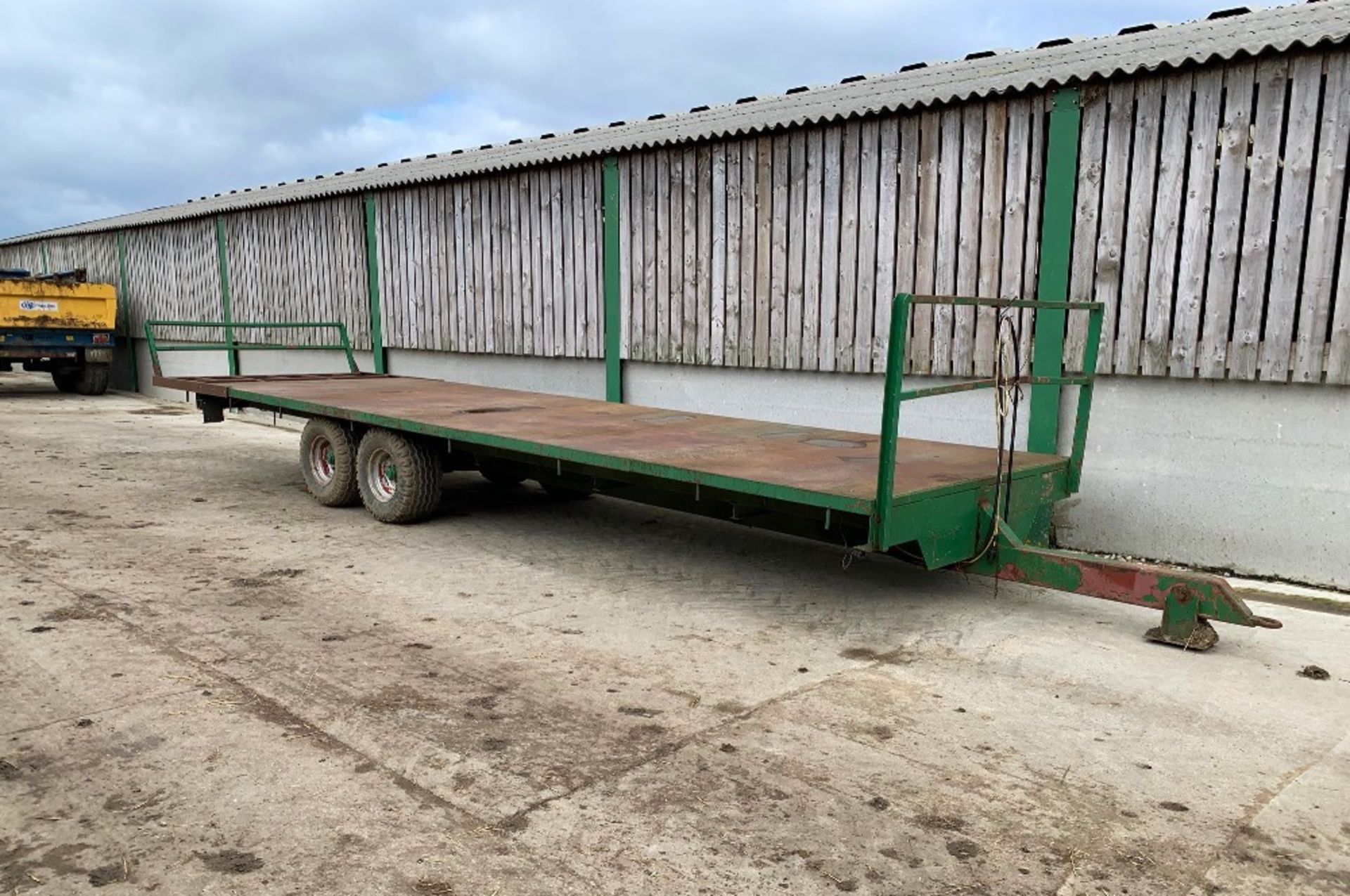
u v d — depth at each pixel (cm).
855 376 799
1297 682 441
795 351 826
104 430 1323
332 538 709
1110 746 375
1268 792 340
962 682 439
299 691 421
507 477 784
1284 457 603
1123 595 488
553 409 783
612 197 946
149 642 481
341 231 1311
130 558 645
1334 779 349
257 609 536
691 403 926
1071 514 694
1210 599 466
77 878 283
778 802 329
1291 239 579
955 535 493
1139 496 663
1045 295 680
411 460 725
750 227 843
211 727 383
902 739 379
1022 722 396
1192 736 384
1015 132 682
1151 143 625
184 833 307
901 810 325
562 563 640
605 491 646
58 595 557
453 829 311
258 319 1512
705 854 298
